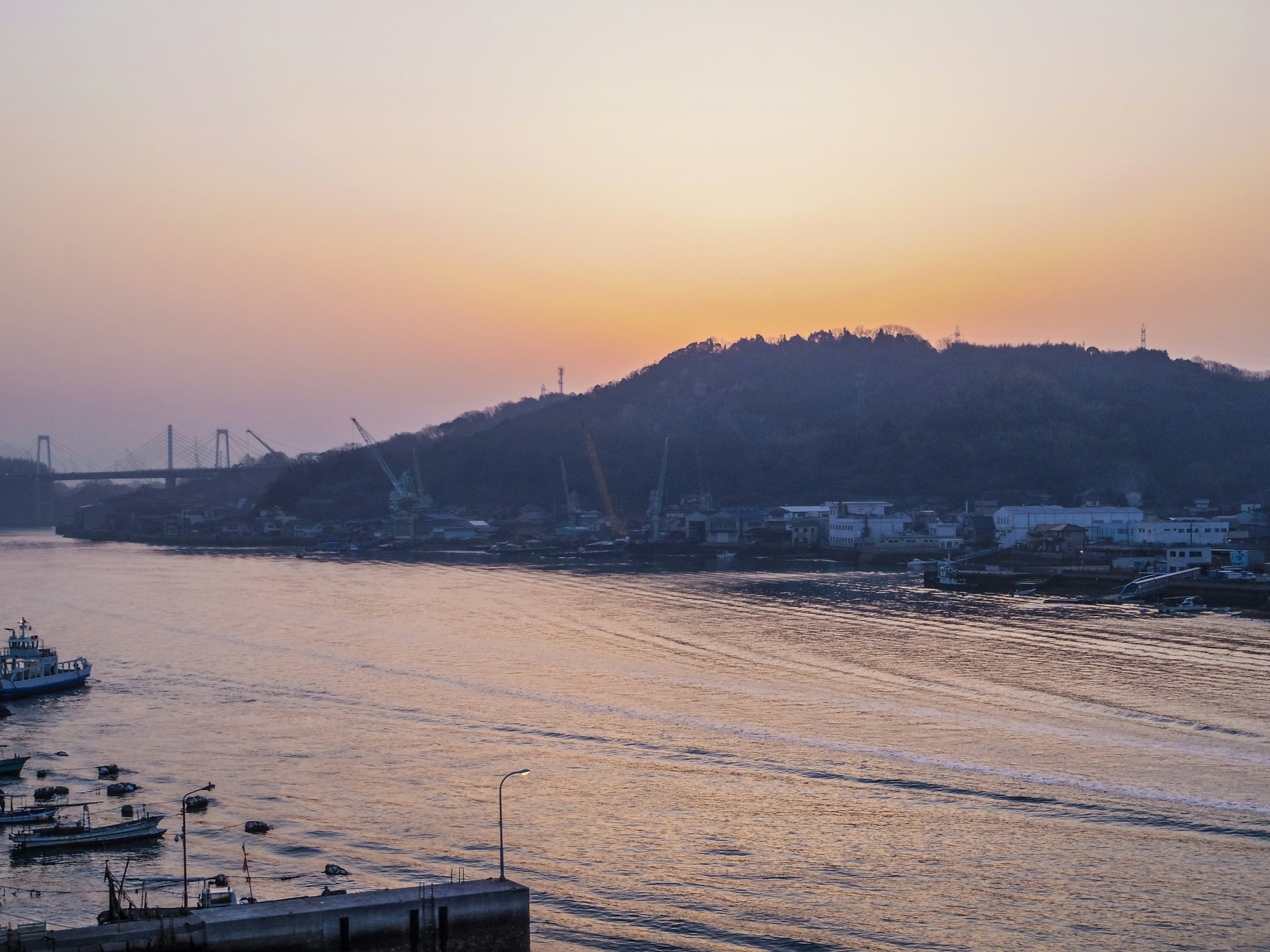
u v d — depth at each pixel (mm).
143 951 57406
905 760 103250
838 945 67188
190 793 95625
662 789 95812
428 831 86438
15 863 80188
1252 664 146750
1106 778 97125
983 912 71438
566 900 73500
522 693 133625
